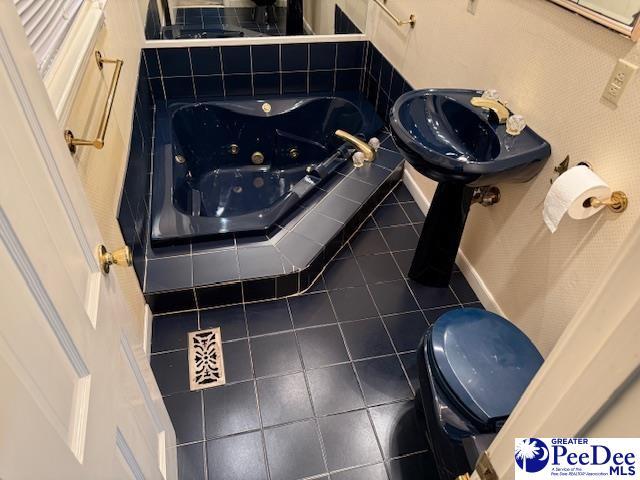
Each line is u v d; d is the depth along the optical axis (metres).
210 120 2.89
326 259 2.18
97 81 1.50
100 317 0.81
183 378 1.73
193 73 2.85
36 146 0.63
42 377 0.53
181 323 1.92
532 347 1.36
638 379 0.40
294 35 2.93
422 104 1.91
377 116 2.90
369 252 2.31
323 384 1.75
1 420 0.42
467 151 1.84
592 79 1.32
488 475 0.71
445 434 1.26
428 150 1.56
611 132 1.28
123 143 1.83
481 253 2.04
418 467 1.54
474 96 1.83
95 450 0.67
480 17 1.79
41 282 0.57
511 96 1.69
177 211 2.13
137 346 1.14
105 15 1.73
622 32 1.18
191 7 3.05
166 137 2.57
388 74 2.71
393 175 2.59
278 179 2.87
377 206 2.57
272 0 2.97
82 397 0.66
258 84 2.99
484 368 1.30
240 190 2.78
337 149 2.78
